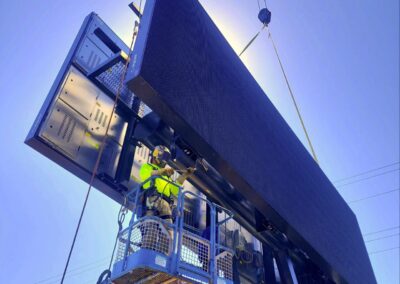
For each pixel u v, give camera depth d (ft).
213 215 19.13
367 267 37.29
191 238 17.40
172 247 16.02
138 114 23.94
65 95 20.31
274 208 23.15
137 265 14.94
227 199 24.88
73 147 19.57
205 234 20.68
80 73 21.98
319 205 31.14
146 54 16.66
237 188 21.63
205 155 19.70
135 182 22.59
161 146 20.57
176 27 19.89
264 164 24.14
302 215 26.78
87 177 20.04
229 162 20.13
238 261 28.02
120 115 23.26
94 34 24.47
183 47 19.77
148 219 16.17
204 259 17.38
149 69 16.49
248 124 24.08
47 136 18.48
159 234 16.16
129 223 16.93
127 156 22.07
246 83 26.84
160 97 16.69
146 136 22.12
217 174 23.17
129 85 16.24
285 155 28.43
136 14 25.23
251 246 30.50
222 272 17.92
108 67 21.99
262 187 22.68
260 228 26.21
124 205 18.62
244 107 24.54
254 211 25.93
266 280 28.86
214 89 21.39
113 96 23.35
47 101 19.42
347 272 30.86
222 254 18.39
